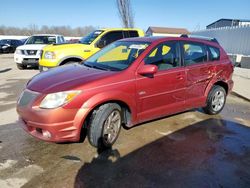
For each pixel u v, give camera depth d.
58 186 3.19
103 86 3.89
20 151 4.00
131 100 4.22
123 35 9.38
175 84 4.86
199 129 5.12
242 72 13.84
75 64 5.07
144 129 5.00
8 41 29.55
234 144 4.52
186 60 5.12
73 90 3.66
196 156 4.04
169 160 3.89
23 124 4.00
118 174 3.48
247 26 19.50
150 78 4.45
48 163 3.69
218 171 3.64
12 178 3.32
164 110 4.82
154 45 4.68
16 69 13.35
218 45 5.97
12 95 7.46
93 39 9.19
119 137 4.59
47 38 13.94
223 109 6.64
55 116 3.58
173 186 3.27
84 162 3.74
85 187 3.19
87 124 4.02
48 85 3.83
